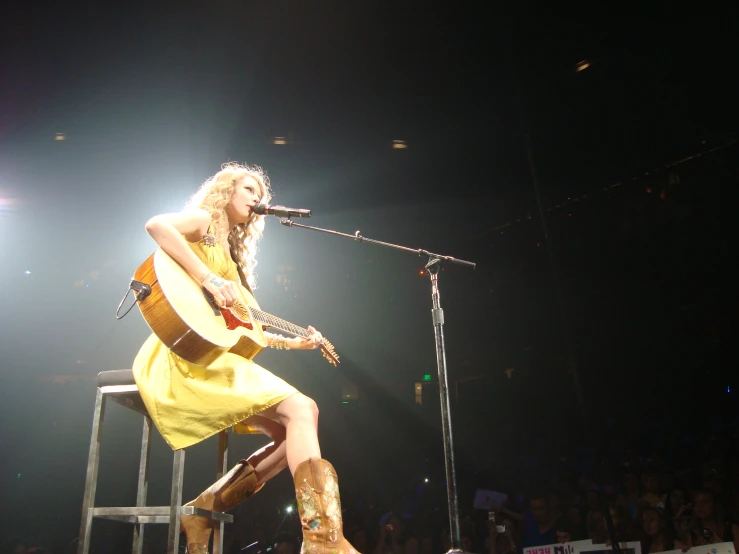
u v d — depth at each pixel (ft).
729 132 19.71
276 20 21.02
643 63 20.94
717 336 20.75
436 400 27.48
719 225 20.63
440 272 29.76
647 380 22.33
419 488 21.71
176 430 6.25
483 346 27.78
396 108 25.63
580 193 24.62
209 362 6.45
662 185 22.09
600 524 14.99
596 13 20.56
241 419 6.13
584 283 24.70
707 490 13.62
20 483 22.36
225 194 7.50
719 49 18.95
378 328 29.14
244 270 7.98
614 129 22.72
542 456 21.93
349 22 21.44
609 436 21.80
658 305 22.50
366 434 26.91
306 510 5.72
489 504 17.66
